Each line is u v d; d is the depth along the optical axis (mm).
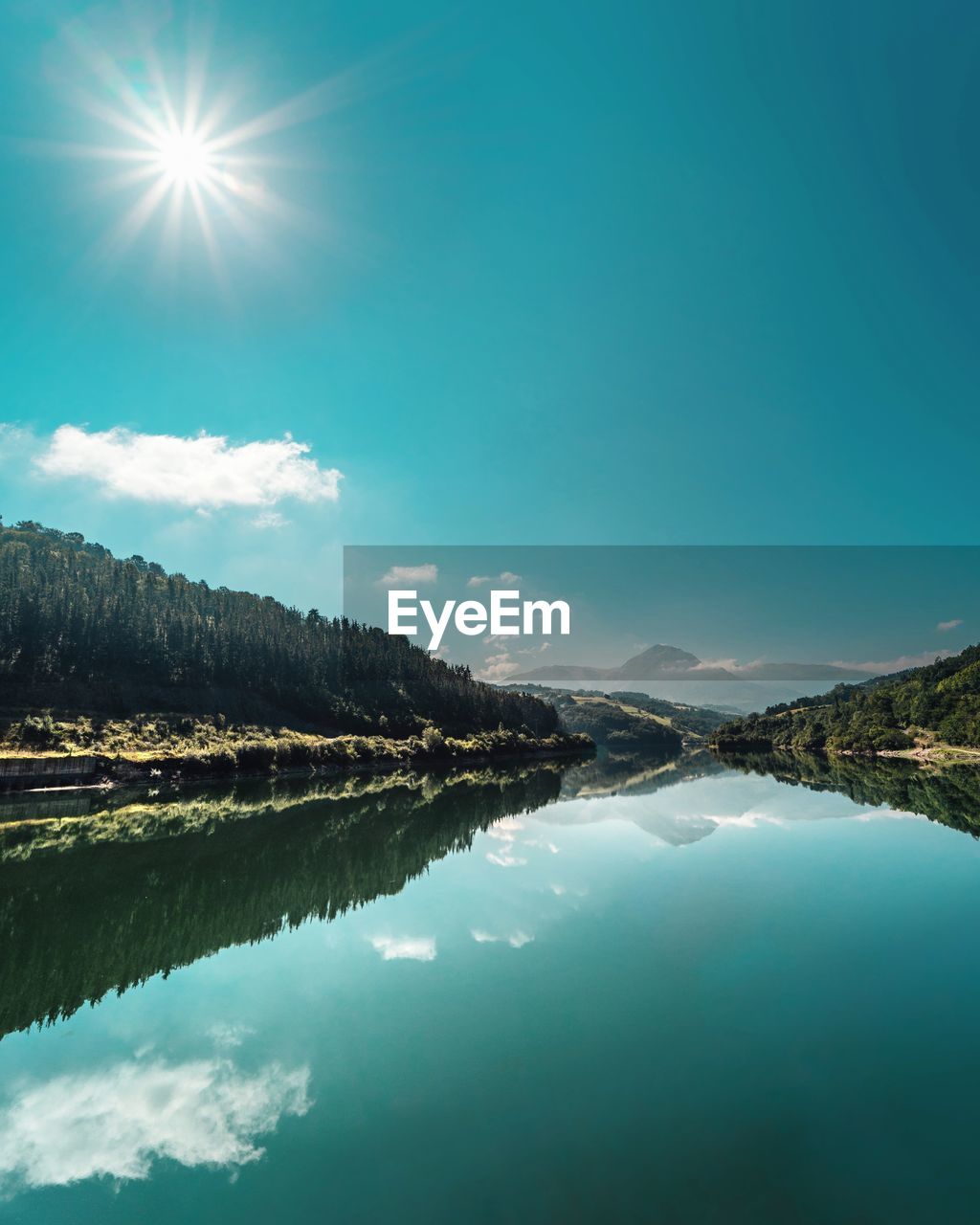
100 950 27469
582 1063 16516
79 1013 21188
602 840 49344
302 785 101625
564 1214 11438
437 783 110000
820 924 27328
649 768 152375
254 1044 18312
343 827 59844
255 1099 15578
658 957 23703
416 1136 13797
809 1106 14461
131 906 34188
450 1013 19672
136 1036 19359
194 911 33125
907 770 119500
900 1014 18938
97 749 106500
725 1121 13977
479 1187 12250
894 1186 11984
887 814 59750
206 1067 17406
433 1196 12062
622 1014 19172
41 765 90312
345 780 111500
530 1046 17516
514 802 79812
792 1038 17578
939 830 50906
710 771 132375
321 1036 18656
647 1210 11477
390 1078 16156
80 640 139625
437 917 29703
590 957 23906
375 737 162625
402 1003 20500
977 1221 11078
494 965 23391
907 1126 13750
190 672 153000
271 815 67938
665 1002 19953
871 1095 14922
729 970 22359
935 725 171375
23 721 110000
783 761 164500
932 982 21203
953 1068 16016
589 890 33406
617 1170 12500
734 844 45656
